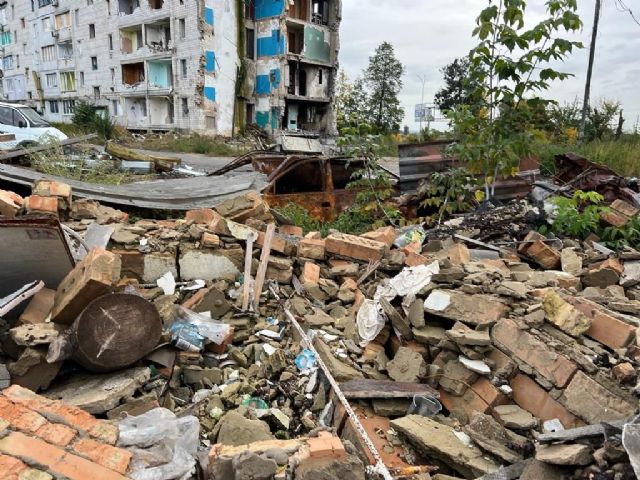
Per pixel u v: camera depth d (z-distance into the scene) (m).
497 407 3.05
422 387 3.26
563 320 3.25
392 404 3.16
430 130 13.37
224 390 3.33
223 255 4.59
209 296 4.05
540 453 2.42
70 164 8.54
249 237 4.70
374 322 3.76
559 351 3.06
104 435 2.31
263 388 3.43
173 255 4.45
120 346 3.02
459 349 3.38
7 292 3.53
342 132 8.20
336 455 2.35
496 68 6.77
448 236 6.15
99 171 8.78
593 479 2.18
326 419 3.14
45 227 3.28
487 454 2.70
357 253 4.86
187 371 3.43
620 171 11.74
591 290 4.35
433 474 2.69
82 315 2.91
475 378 3.26
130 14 32.31
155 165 11.00
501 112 7.02
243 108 31.91
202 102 29.64
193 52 29.06
